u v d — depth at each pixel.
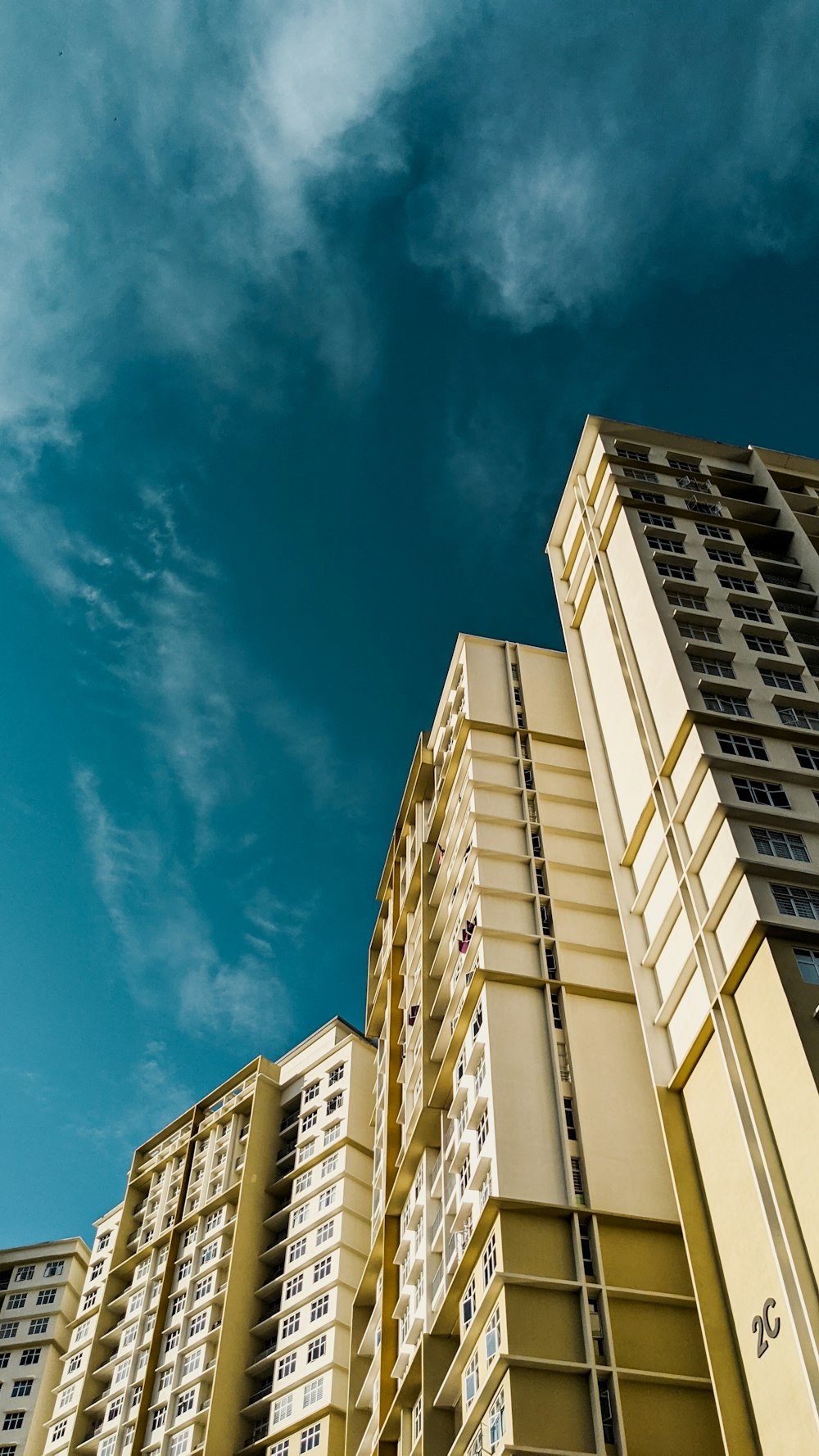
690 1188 40.75
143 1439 73.19
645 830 50.56
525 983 52.41
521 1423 37.78
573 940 54.69
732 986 41.69
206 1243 81.00
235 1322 73.38
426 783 78.25
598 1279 42.19
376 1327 59.28
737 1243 38.00
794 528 61.12
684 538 59.00
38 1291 96.75
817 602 57.16
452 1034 54.59
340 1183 75.38
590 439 66.94
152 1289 83.94
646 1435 37.94
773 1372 34.69
